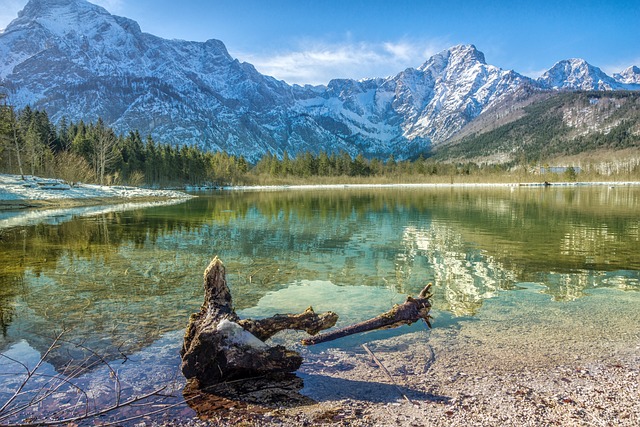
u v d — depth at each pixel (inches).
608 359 237.9
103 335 271.6
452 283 409.4
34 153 2178.9
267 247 611.5
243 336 217.2
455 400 195.9
